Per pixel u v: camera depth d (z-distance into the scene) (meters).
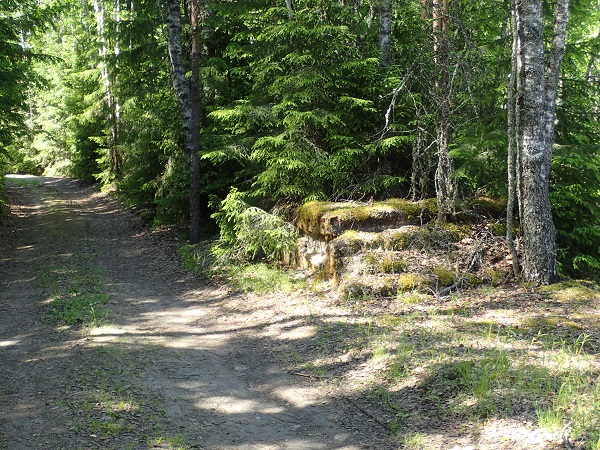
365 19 14.91
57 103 39.66
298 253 11.52
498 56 11.84
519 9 8.73
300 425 5.40
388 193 11.97
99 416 5.43
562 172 11.88
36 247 16.20
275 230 11.34
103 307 10.00
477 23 12.74
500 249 9.85
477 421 4.85
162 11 16.66
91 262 14.20
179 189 16.33
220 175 15.12
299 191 11.66
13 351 7.62
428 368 5.97
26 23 15.76
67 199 26.98
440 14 10.97
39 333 8.45
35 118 42.66
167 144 16.22
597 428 4.40
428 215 10.71
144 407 5.70
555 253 9.09
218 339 8.28
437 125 10.77
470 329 7.12
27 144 42.09
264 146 12.04
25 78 15.85
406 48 13.53
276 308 9.45
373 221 10.40
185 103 15.20
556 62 9.21
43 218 21.20
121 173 24.64
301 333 7.96
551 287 8.71
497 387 5.33
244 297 10.40
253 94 13.30
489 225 10.38
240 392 6.27
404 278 9.08
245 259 12.09
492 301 8.40
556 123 11.77
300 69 11.79
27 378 6.53
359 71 11.62
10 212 22.12
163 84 17.73
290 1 12.74
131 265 14.03
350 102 11.46
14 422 5.34
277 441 5.08
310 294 9.77
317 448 4.92
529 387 5.25
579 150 10.98
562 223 12.06
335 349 7.12
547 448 4.24
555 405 4.83
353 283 9.11
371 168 12.17
